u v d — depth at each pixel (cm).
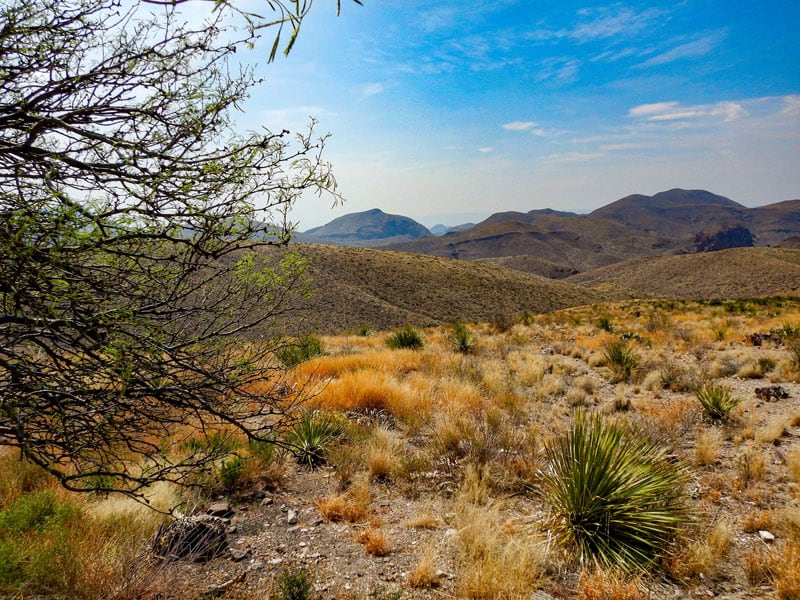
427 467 579
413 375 1134
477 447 599
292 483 546
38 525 352
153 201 122
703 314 2528
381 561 382
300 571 332
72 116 125
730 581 355
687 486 528
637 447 484
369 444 636
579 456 451
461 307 8531
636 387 1073
